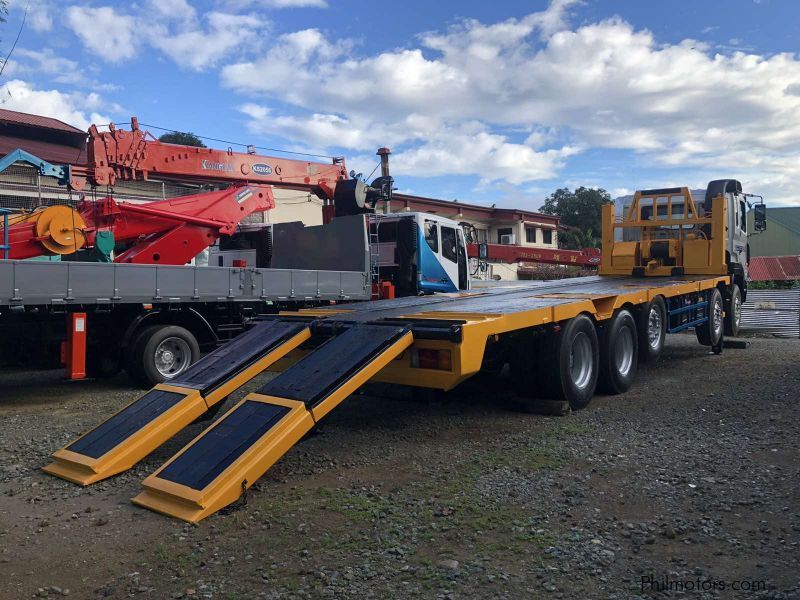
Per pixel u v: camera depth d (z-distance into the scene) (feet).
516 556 11.94
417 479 16.31
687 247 40.22
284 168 42.14
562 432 20.47
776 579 10.90
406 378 19.31
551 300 24.75
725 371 31.94
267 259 43.88
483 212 136.67
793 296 62.49
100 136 33.91
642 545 12.29
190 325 32.22
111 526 13.76
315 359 18.34
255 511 14.30
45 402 27.50
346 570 11.49
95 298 27.07
